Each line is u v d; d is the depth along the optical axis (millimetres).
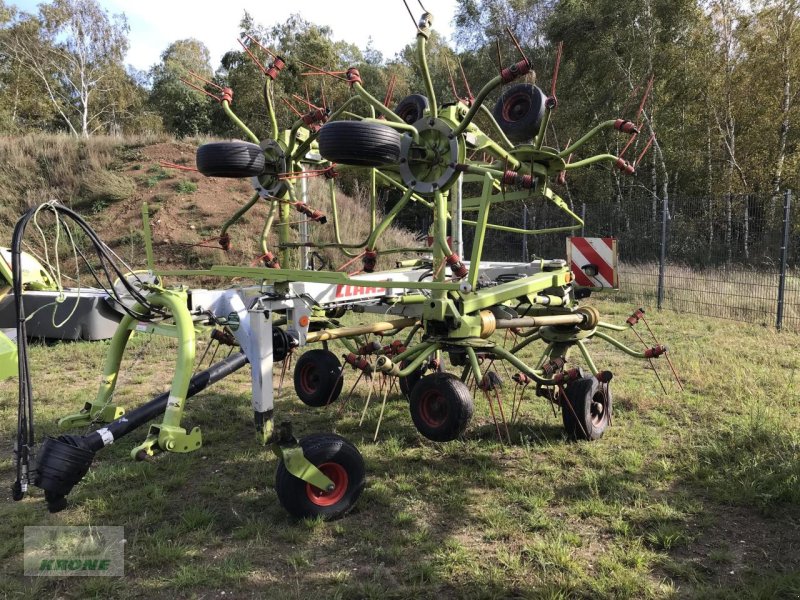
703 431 4723
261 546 3207
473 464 4277
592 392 4531
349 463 3480
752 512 3488
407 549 3162
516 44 3361
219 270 4137
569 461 4238
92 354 7492
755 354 7250
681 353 7395
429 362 5684
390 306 5090
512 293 4449
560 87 25797
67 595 2838
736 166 20844
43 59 43344
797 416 4867
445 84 29594
